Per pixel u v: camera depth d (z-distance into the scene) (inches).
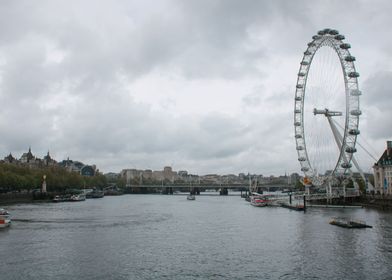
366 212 7470.5
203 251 3838.6
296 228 5310.0
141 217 6983.3
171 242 4323.3
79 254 3678.6
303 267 3218.5
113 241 4355.3
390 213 7204.7
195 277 2962.6
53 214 7258.9
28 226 5447.8
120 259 3501.5
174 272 3093.0
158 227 5565.9
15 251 3779.5
